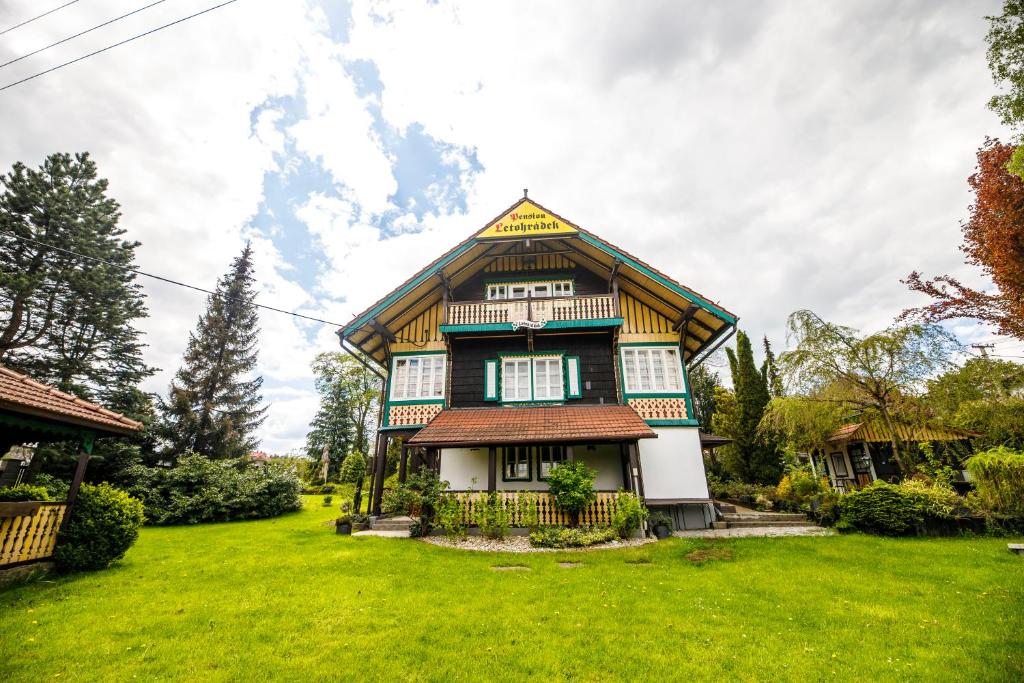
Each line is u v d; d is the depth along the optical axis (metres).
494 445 11.84
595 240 14.57
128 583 7.59
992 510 10.53
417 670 4.57
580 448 13.97
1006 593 6.48
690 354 17.36
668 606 6.31
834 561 8.53
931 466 13.50
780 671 4.51
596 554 9.52
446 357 15.52
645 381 14.62
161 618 5.95
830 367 14.23
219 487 17.89
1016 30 7.59
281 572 8.28
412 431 14.99
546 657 4.82
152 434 22.61
